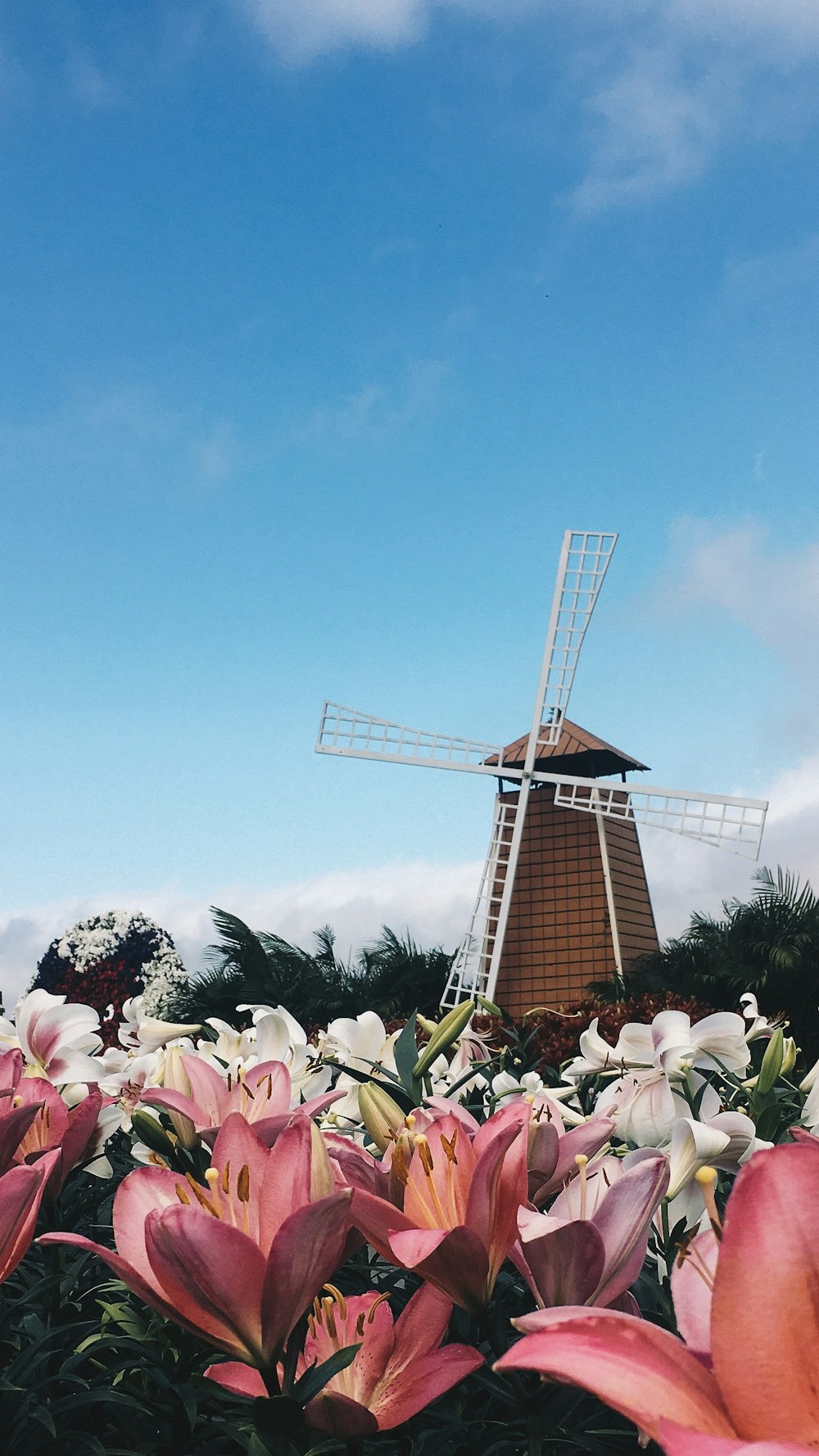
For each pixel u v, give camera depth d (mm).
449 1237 705
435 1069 1804
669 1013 1482
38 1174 717
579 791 18625
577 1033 9391
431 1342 769
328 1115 1599
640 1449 897
